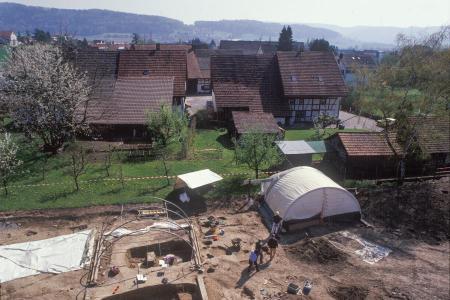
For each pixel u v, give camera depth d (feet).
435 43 98.94
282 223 71.67
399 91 96.22
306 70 156.04
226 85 152.25
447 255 66.33
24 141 110.93
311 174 78.59
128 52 160.76
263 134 92.38
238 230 71.46
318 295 55.31
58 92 101.76
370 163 93.81
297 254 65.26
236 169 97.14
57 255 61.82
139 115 125.18
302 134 135.64
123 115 124.67
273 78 156.87
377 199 83.66
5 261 59.57
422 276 60.34
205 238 68.13
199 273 58.65
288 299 54.08
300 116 155.12
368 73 128.98
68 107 104.99
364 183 89.97
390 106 93.15
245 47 333.01
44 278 56.70
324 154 102.94
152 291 55.31
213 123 146.20
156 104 129.18
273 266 61.67
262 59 160.97
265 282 57.67
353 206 75.92
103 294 53.42
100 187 84.99
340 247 67.77
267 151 86.28
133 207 77.56
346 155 92.63
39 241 65.16
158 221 72.69
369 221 76.84
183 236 67.97
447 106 92.07
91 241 65.67
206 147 117.08
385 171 95.20
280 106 150.82
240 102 148.36
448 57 92.07
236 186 87.35
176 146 114.42
